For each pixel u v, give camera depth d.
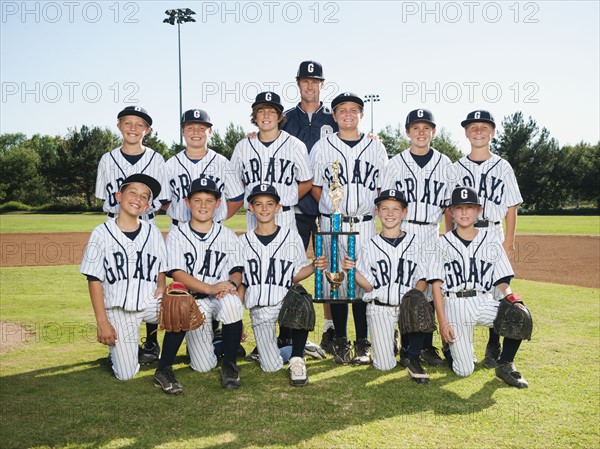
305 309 3.91
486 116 4.94
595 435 2.99
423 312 3.93
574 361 4.39
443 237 4.40
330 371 4.28
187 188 5.01
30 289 8.05
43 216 37.84
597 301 7.17
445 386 3.87
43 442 2.87
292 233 4.47
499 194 4.98
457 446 2.85
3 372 4.11
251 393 3.70
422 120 4.88
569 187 49.94
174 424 3.12
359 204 5.02
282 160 5.00
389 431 3.04
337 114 5.02
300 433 3.00
